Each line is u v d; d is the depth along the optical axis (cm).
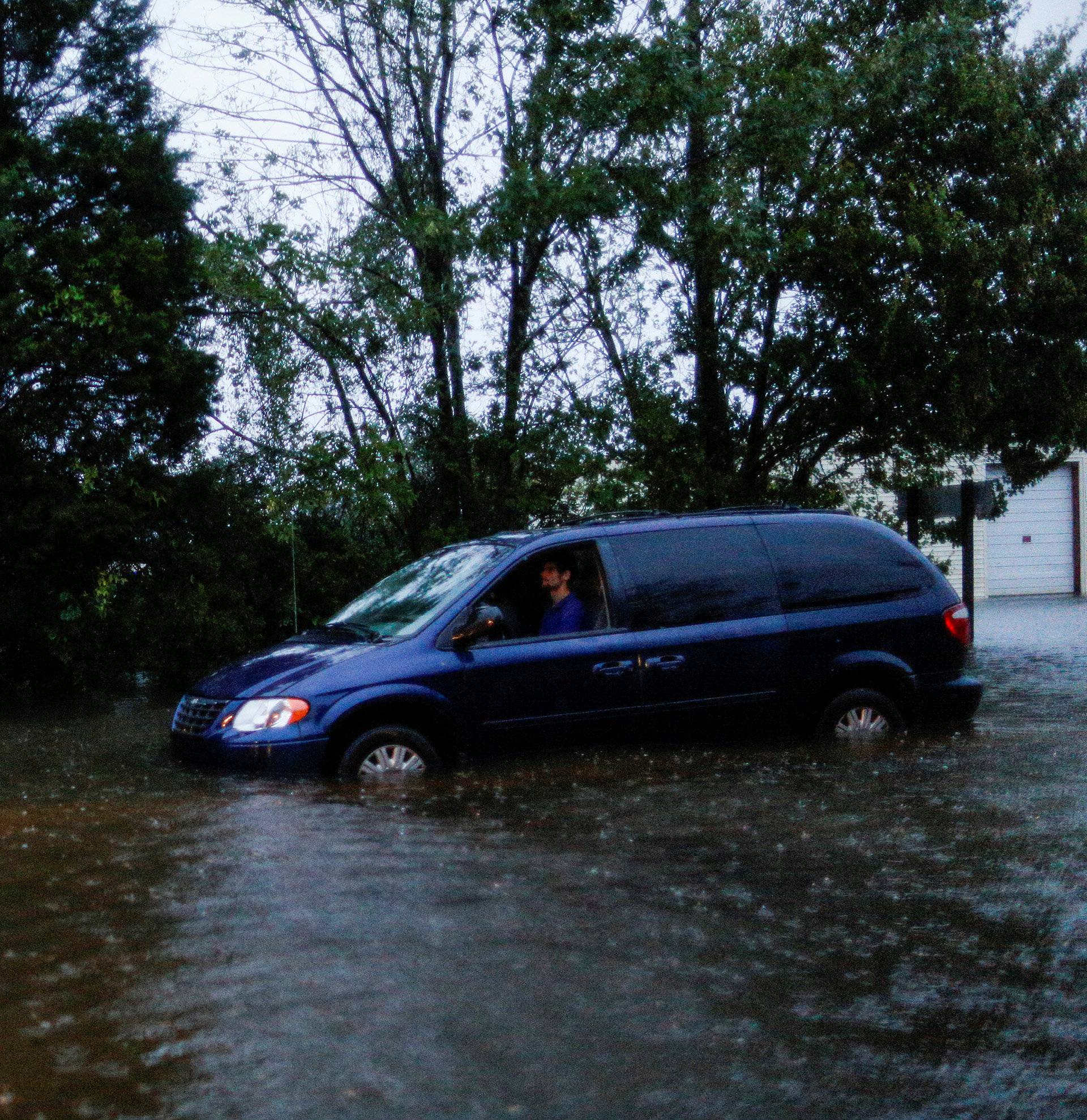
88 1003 356
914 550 912
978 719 976
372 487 1436
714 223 1512
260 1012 348
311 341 1499
